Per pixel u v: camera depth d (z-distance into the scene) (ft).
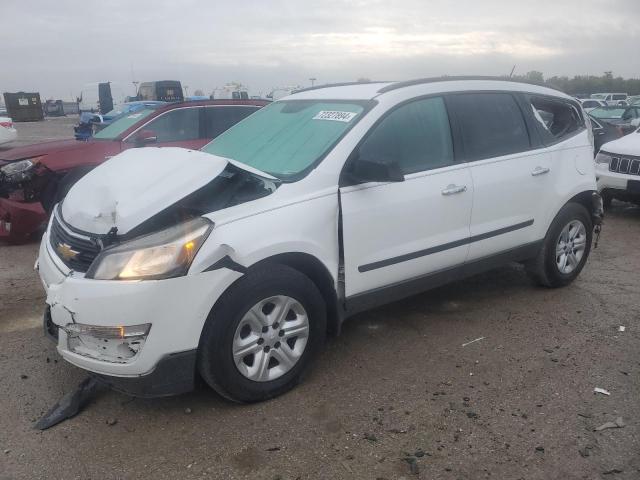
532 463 9.34
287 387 11.41
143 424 10.41
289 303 11.09
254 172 11.74
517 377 12.07
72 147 23.47
